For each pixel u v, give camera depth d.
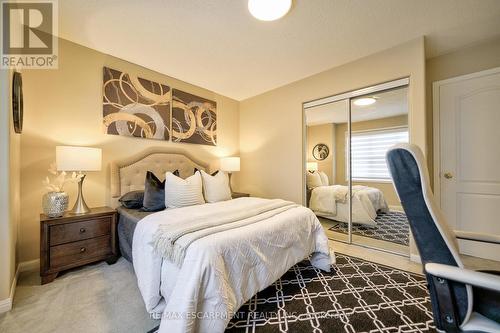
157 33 2.13
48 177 2.13
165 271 1.38
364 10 1.83
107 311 1.46
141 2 1.73
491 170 2.24
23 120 1.99
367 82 2.61
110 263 2.16
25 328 1.30
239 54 2.54
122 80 2.64
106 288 1.74
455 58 2.47
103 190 2.48
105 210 2.23
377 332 1.30
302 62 2.74
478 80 2.32
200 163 3.44
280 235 1.70
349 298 1.63
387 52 2.45
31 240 2.03
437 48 2.43
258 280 1.47
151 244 1.50
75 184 2.29
